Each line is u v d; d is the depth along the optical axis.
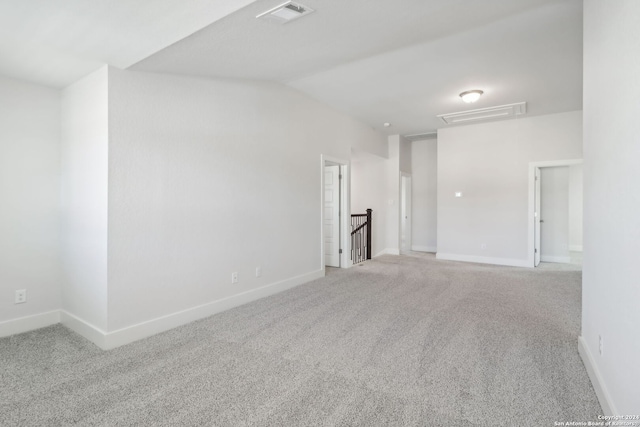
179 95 3.15
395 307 3.68
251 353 2.56
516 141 6.21
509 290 4.41
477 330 3.00
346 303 3.83
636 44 1.31
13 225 3.04
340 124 5.66
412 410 1.85
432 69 3.80
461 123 6.47
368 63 3.60
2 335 2.96
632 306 1.35
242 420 1.77
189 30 2.27
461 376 2.21
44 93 3.20
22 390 2.07
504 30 2.89
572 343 2.70
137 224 2.83
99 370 2.31
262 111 4.04
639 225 1.27
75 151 3.08
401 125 6.62
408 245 8.45
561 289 4.46
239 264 3.76
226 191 3.60
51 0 1.90
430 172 8.21
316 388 2.07
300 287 4.56
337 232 6.11
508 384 2.10
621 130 1.50
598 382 1.90
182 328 3.07
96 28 2.22
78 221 3.03
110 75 2.69
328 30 2.58
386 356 2.50
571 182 8.14
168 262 3.06
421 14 2.49
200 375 2.24
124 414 1.83
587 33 2.26
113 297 2.69
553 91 4.57
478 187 6.59
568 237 6.61
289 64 3.33
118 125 2.72
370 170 7.74
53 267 3.28
